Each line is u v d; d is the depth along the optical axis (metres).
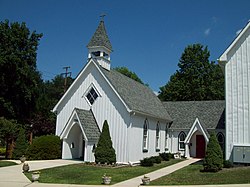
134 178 17.44
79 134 28.30
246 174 17.23
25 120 36.47
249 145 21.17
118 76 30.14
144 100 30.97
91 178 16.95
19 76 32.00
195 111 36.53
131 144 24.80
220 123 33.03
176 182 15.79
